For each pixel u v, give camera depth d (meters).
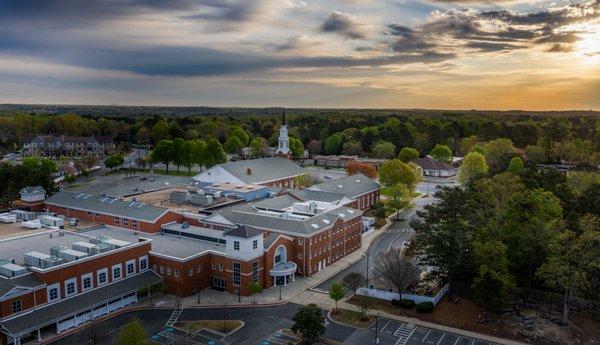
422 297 78.50
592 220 71.62
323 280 89.88
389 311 76.62
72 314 69.19
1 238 89.88
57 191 141.75
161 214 100.56
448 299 80.12
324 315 75.12
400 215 138.00
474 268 76.69
